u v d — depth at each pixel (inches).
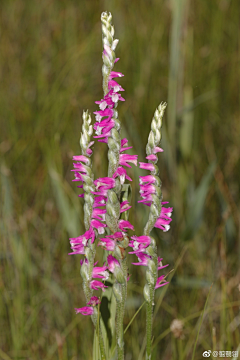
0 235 99.5
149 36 139.8
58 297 97.7
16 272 92.9
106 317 54.5
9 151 122.0
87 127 46.3
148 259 45.6
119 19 145.6
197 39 139.3
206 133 126.0
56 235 109.0
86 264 45.9
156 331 92.5
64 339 86.4
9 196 99.2
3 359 88.4
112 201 42.8
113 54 44.8
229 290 91.2
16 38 148.1
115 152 43.6
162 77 133.2
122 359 46.9
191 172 108.3
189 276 98.0
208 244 106.0
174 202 104.9
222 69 134.6
